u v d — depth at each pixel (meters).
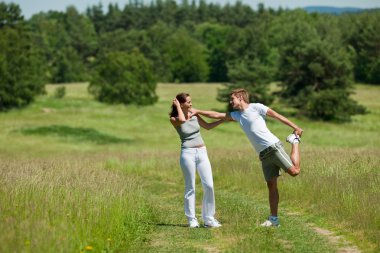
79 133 66.00
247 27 173.62
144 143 62.34
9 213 9.89
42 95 98.69
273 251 9.19
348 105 87.88
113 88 95.38
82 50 194.00
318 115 89.06
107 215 11.03
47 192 11.90
